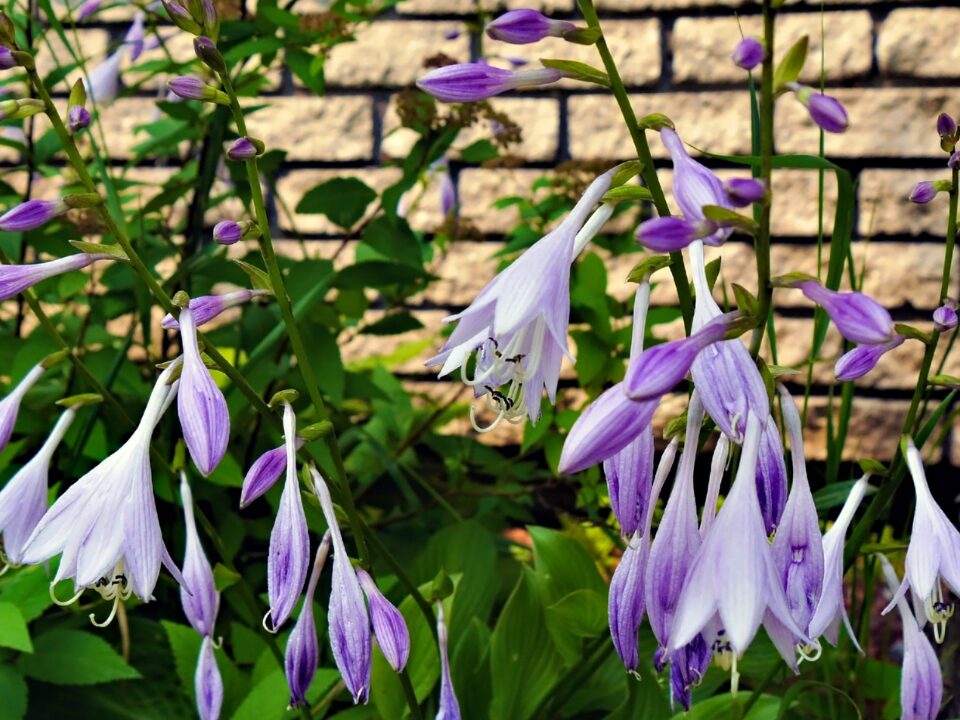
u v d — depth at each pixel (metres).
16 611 1.22
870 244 1.79
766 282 0.70
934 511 0.91
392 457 1.64
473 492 1.63
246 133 0.96
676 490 0.79
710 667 1.35
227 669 1.34
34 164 1.51
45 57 1.83
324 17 1.50
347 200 1.51
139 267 0.94
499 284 0.79
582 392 1.79
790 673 1.36
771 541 0.84
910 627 0.97
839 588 0.93
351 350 1.85
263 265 1.51
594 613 1.29
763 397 0.69
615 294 1.82
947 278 1.00
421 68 1.82
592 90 1.81
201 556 1.06
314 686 1.29
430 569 1.41
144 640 1.42
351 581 0.90
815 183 1.78
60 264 0.92
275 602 0.84
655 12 1.80
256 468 0.89
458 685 1.31
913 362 1.77
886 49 1.77
